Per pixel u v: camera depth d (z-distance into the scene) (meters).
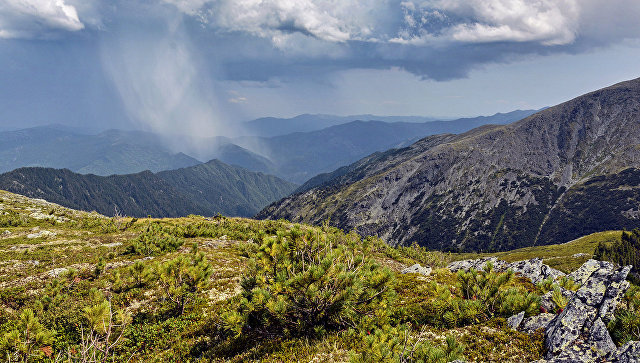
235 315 12.48
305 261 13.94
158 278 22.80
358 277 12.99
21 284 27.12
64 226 64.81
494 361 9.58
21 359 12.98
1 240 47.75
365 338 9.55
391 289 12.65
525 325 11.54
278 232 14.51
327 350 10.62
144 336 17.61
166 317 20.22
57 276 28.59
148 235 47.31
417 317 14.31
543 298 13.89
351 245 17.81
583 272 17.36
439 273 27.73
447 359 9.14
